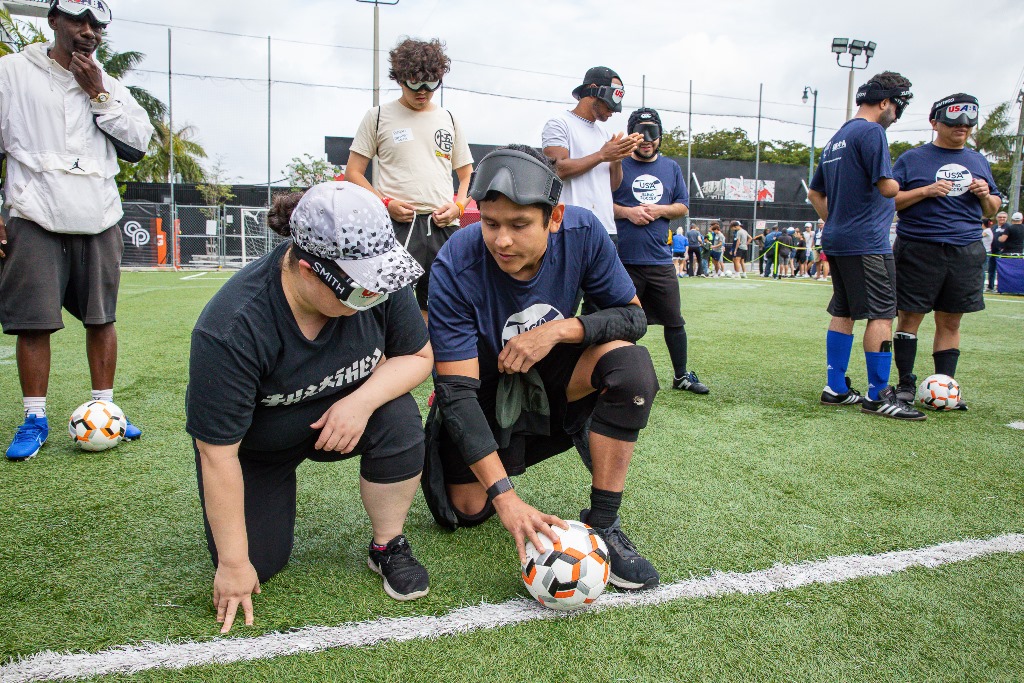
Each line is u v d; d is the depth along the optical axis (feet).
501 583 6.28
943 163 12.88
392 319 5.89
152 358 17.03
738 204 102.94
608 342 6.46
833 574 6.52
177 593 6.02
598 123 13.89
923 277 13.03
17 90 9.12
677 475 9.25
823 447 10.59
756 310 31.81
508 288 6.37
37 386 9.84
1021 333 24.03
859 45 80.48
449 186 13.33
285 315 5.14
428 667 5.04
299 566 6.56
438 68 12.26
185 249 74.18
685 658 5.19
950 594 6.19
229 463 5.30
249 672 4.96
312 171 94.43
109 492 8.29
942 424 11.97
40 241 9.40
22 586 6.08
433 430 6.89
